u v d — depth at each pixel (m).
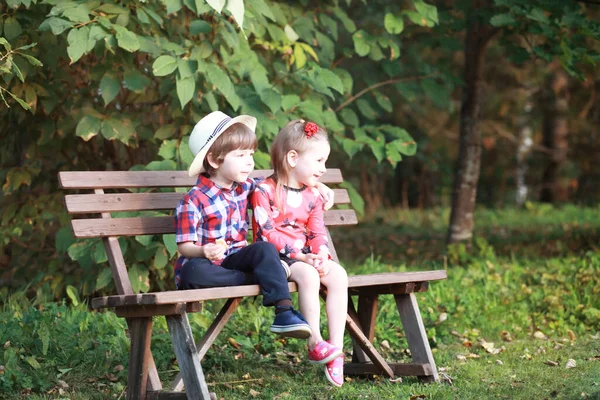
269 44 7.04
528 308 7.30
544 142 20.19
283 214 4.62
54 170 7.64
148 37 6.14
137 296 3.70
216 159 4.29
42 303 6.56
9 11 6.10
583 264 8.67
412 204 22.53
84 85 7.15
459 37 14.23
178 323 3.93
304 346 5.69
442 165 19.23
